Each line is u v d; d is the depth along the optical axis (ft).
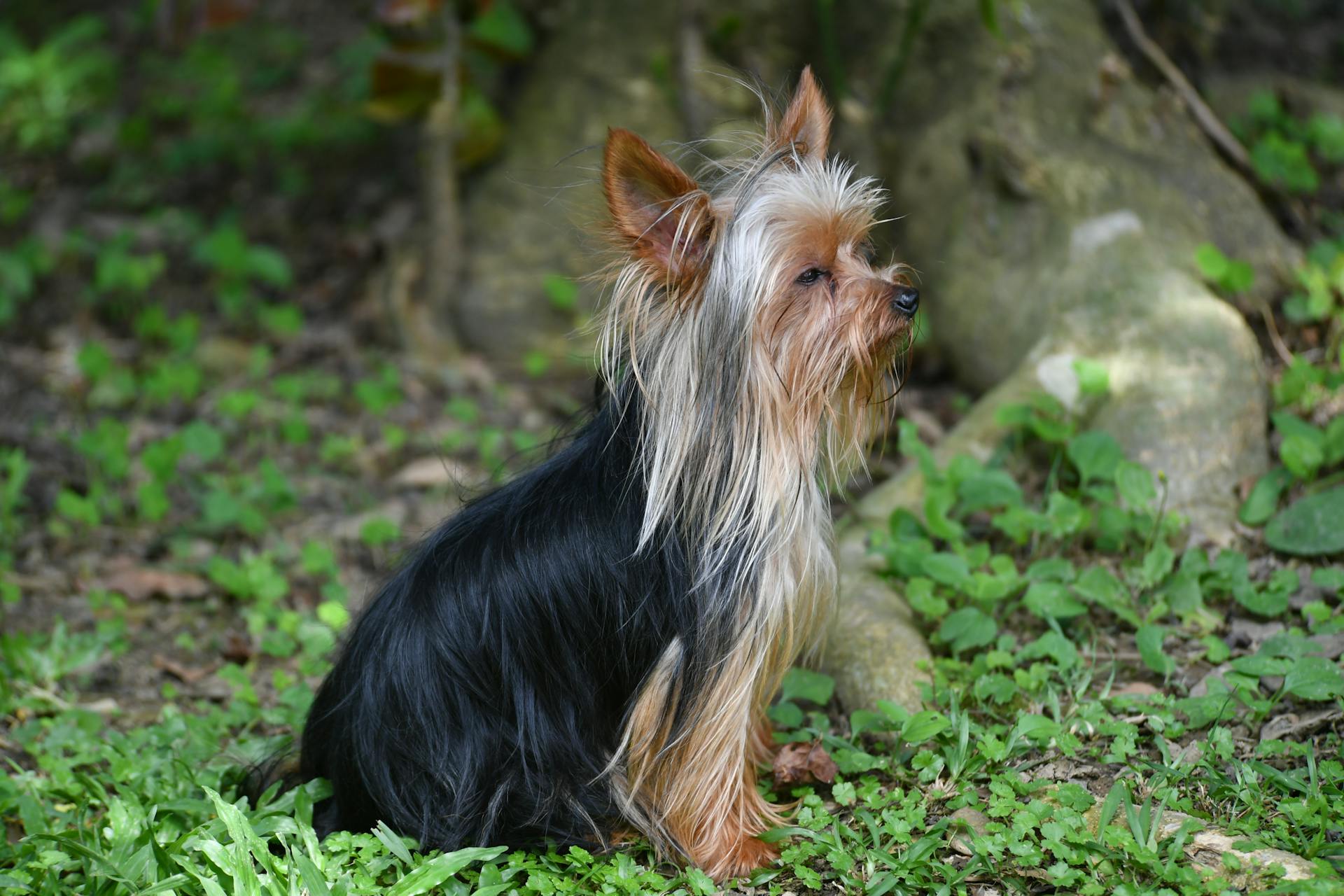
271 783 16.35
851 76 28.58
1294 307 22.49
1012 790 14.40
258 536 24.52
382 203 36.50
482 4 29.91
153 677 20.45
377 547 24.09
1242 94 28.45
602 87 31.32
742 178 14.76
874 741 16.67
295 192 37.50
